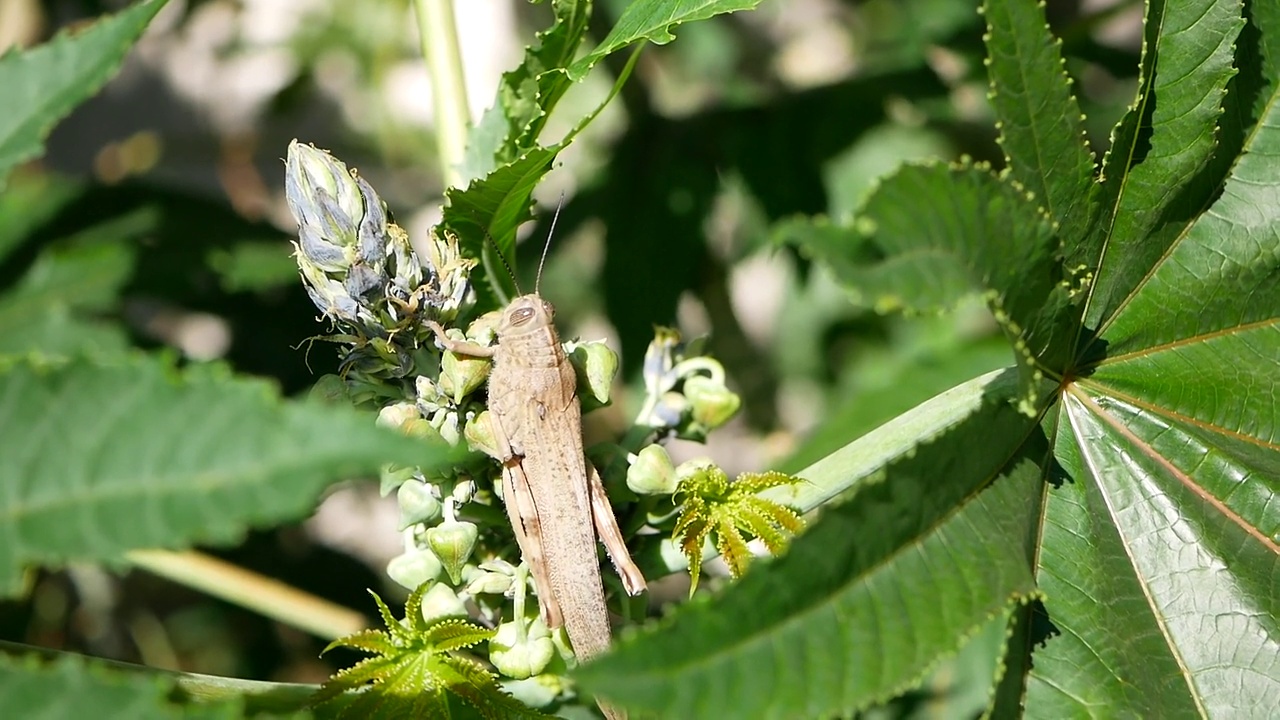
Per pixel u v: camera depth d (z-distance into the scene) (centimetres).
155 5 54
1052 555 57
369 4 97
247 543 72
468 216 62
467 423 60
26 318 65
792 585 52
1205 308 59
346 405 59
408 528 60
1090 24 76
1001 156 80
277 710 57
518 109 64
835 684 52
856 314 86
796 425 90
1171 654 58
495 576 60
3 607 74
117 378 51
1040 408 58
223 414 50
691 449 102
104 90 106
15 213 67
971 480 55
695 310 90
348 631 66
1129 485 58
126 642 80
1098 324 59
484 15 103
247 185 100
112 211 68
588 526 60
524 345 60
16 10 78
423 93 107
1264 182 59
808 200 75
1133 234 59
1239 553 58
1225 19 58
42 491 51
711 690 51
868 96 76
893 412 70
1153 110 58
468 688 57
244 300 70
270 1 99
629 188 75
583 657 59
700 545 59
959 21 78
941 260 53
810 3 92
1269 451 59
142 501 50
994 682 54
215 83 108
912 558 54
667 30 60
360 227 59
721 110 76
